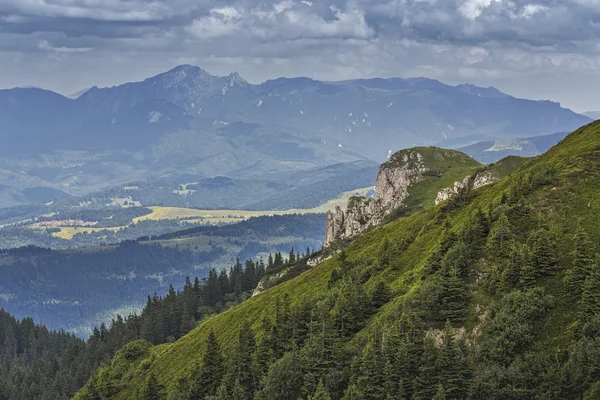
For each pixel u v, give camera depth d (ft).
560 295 295.89
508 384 269.85
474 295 323.57
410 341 319.68
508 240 339.77
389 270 432.25
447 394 285.64
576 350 264.52
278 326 440.86
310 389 351.46
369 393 315.99
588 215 333.01
